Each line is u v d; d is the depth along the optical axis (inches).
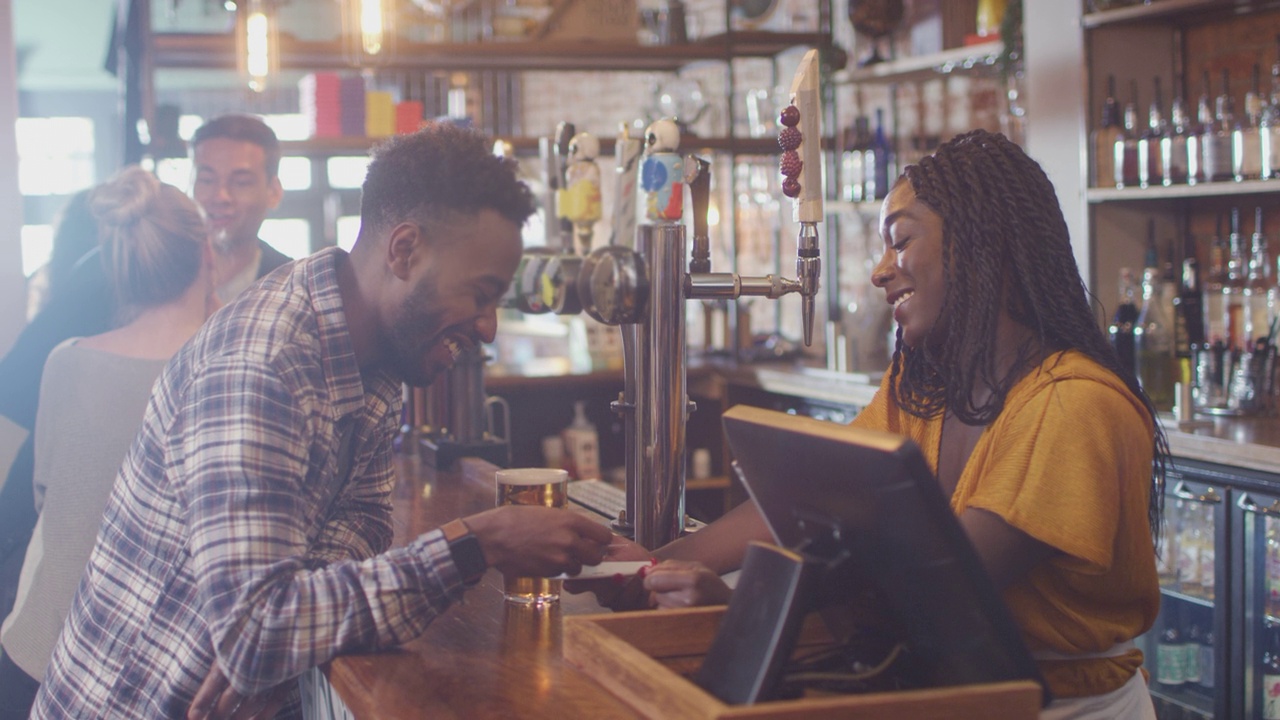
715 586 47.9
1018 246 50.2
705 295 63.6
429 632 52.2
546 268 82.3
